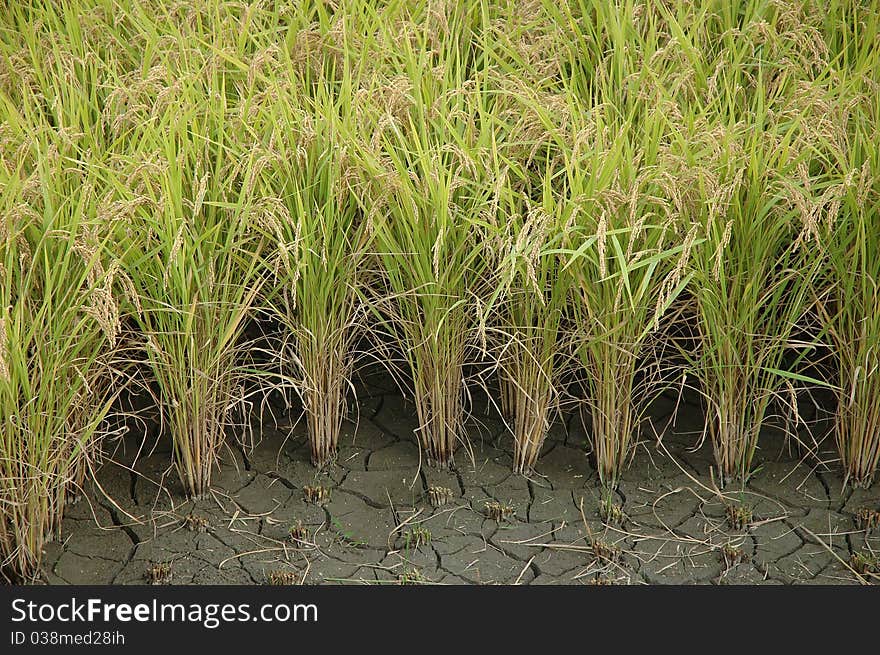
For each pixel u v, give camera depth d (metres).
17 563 3.60
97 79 4.26
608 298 3.66
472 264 3.84
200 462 3.90
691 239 3.39
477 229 3.63
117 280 3.58
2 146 3.71
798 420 4.00
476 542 3.79
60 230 3.33
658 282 3.71
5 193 3.45
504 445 4.21
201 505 3.94
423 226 3.67
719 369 3.85
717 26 4.80
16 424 3.35
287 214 3.61
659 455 4.17
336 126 3.73
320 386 3.97
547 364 3.87
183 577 3.64
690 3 4.69
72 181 3.77
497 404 4.38
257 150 3.69
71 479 3.80
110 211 3.42
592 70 4.51
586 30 4.76
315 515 3.91
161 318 3.63
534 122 3.94
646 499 3.97
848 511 3.90
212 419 3.88
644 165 3.76
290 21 4.55
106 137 4.16
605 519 3.88
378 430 4.29
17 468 3.46
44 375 3.35
